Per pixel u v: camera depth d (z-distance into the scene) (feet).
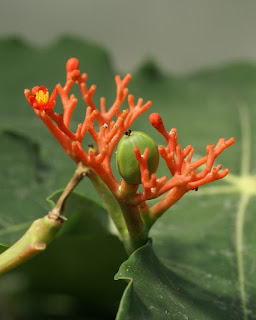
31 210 1.44
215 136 1.80
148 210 1.16
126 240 1.19
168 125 1.84
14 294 1.66
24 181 1.52
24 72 1.91
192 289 1.25
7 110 1.78
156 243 1.40
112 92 1.89
